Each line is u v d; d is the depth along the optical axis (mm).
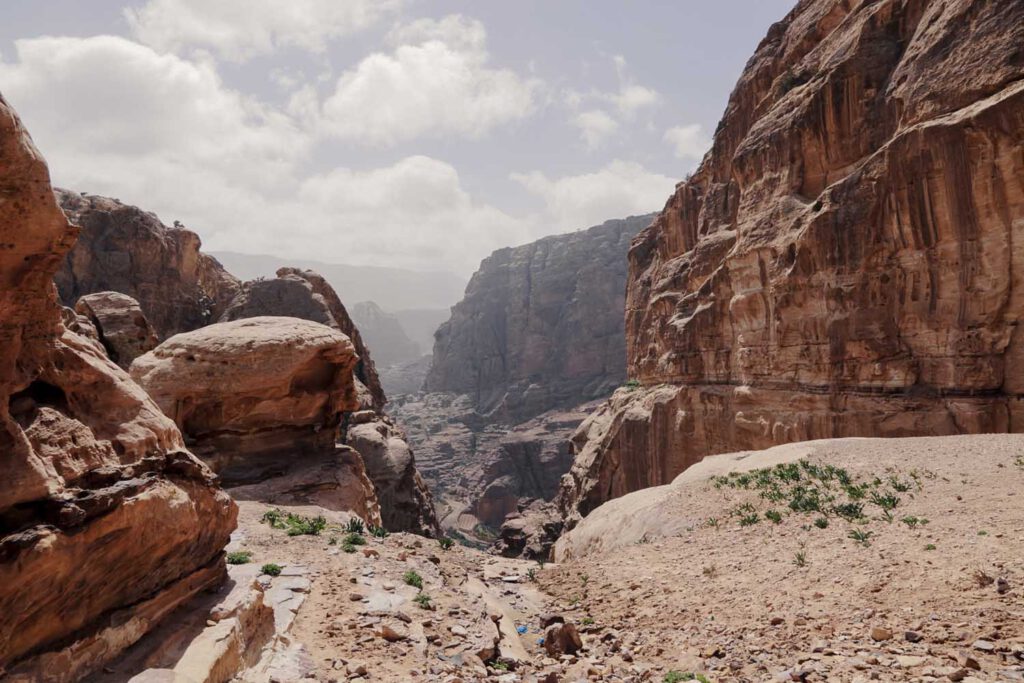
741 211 46781
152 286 65875
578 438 82938
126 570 7719
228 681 8141
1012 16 27000
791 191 41188
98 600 7363
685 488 21766
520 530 77500
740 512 17906
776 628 10867
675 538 17688
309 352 25469
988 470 17141
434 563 16594
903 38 36688
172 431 9680
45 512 6543
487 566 19797
